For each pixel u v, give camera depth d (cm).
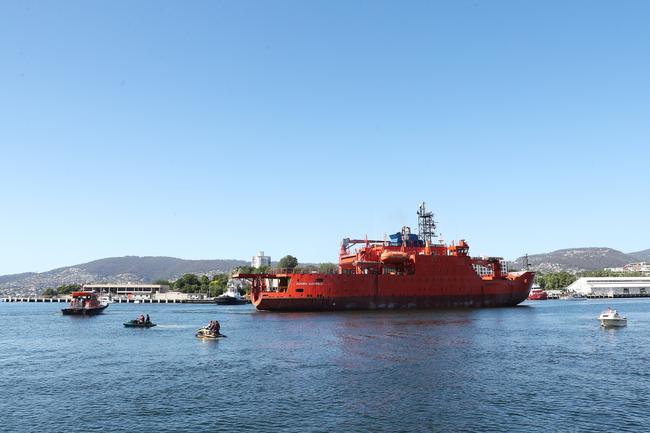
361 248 11906
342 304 10900
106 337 7419
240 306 17788
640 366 4694
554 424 3031
